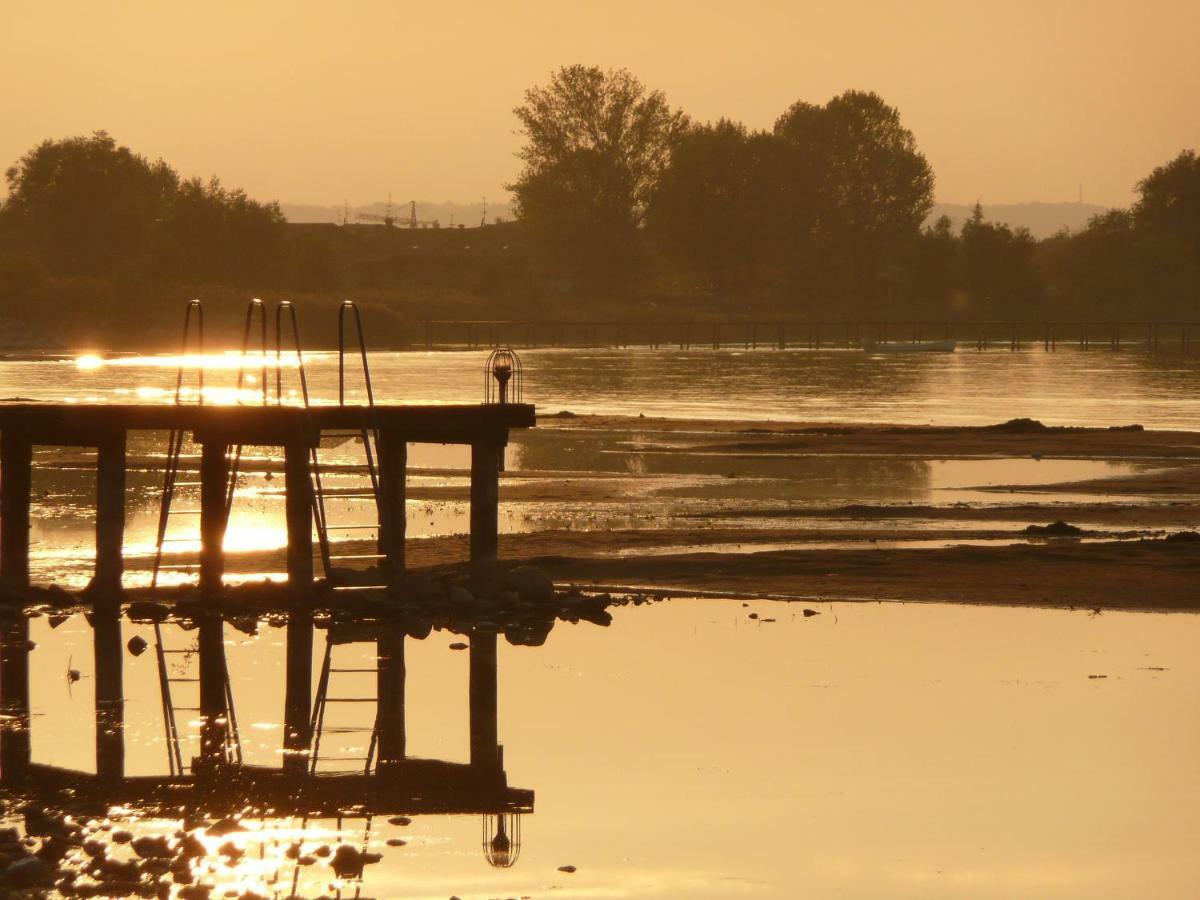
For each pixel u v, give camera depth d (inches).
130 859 1865.2
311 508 3548.2
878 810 2119.8
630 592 3782.0
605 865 1893.5
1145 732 2517.2
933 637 3255.4
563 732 2524.6
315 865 1873.8
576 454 7436.0
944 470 6737.2
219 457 3550.7
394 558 3656.5
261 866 1860.2
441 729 2541.8
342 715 2650.1
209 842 1951.3
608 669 2987.2
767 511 5246.1
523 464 6958.7
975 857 1941.4
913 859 1926.7
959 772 2297.0
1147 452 7490.2
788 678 2903.5
